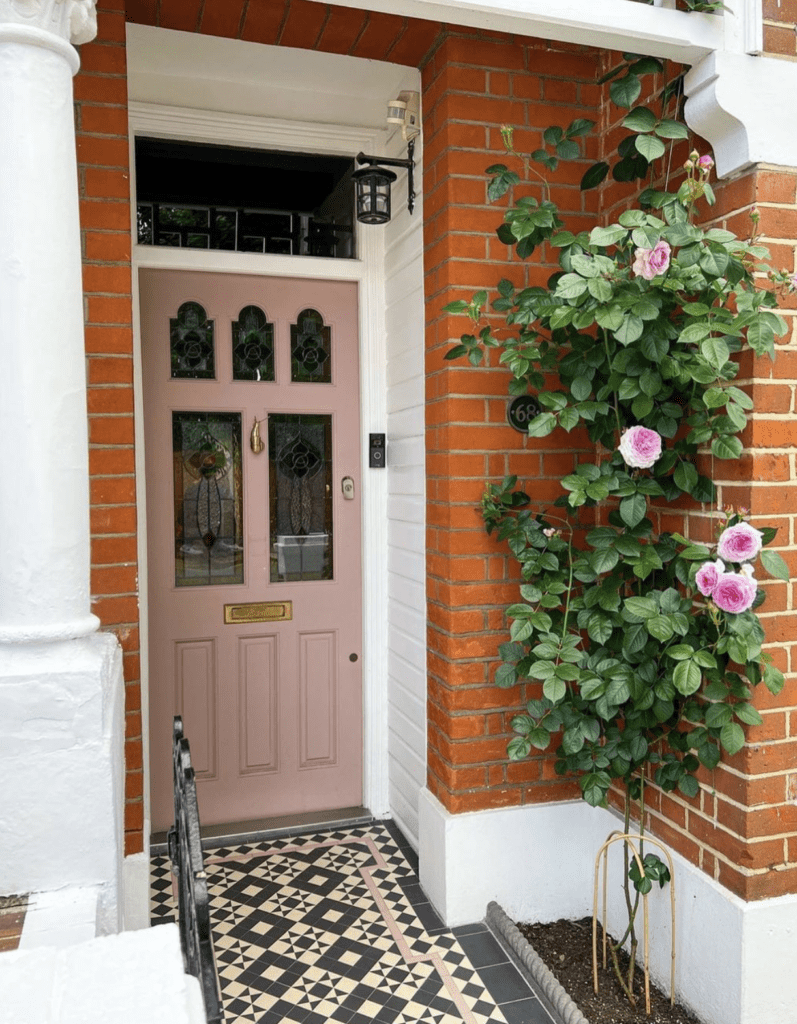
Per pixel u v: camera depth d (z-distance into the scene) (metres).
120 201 2.15
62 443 1.55
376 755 3.23
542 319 2.20
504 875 2.48
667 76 2.22
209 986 1.13
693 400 1.97
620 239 1.94
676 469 2.03
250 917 2.49
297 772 3.22
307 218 3.18
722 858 2.02
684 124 2.10
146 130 2.89
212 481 3.10
